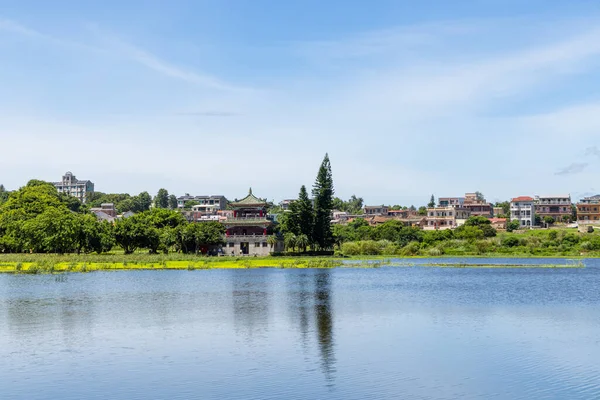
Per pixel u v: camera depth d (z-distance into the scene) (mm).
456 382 39219
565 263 151625
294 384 39094
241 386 38812
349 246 191625
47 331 57531
